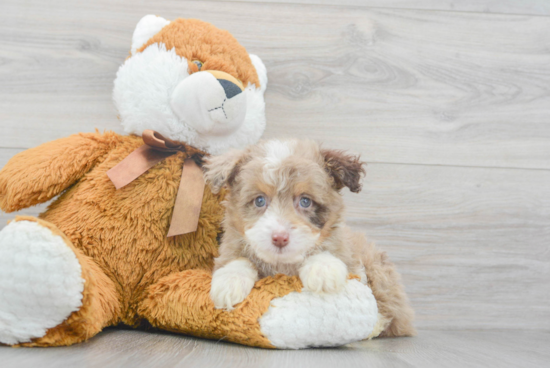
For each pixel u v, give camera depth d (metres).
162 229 1.56
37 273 1.18
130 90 1.69
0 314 1.20
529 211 2.42
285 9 2.40
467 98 2.46
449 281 2.37
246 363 1.07
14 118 2.29
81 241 1.50
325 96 2.40
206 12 2.37
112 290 1.49
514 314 2.37
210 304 1.34
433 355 1.35
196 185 1.61
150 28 1.81
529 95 2.48
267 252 1.30
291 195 1.37
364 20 2.44
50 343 1.24
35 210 2.12
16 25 2.32
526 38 2.47
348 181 1.44
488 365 1.22
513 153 2.45
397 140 2.41
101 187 1.57
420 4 2.46
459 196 2.41
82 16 2.35
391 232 2.37
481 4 2.49
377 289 1.65
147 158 1.62
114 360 1.07
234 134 1.76
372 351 1.35
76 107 2.33
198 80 1.60
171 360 1.09
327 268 1.31
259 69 1.99
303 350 1.29
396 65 2.44
